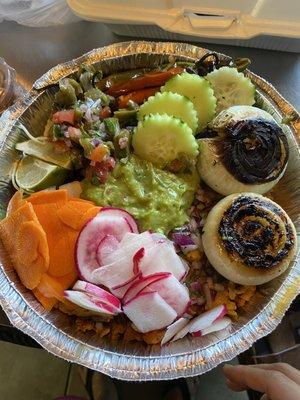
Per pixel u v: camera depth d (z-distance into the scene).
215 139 0.24
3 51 0.29
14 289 0.21
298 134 0.25
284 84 0.29
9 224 0.22
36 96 0.25
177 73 0.25
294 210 0.24
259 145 0.23
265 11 0.26
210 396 0.30
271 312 0.21
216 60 0.26
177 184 0.23
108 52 0.27
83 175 0.24
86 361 0.20
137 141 0.24
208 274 0.23
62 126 0.24
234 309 0.22
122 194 0.23
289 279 0.22
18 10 0.29
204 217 0.24
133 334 0.21
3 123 0.24
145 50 0.27
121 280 0.21
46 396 0.32
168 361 0.20
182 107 0.24
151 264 0.21
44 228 0.22
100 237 0.22
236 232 0.22
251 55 0.29
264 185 0.23
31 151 0.24
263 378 0.19
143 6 0.27
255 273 0.21
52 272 0.21
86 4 0.27
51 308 0.21
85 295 0.20
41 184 0.23
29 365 0.33
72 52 0.29
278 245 0.22
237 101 0.26
